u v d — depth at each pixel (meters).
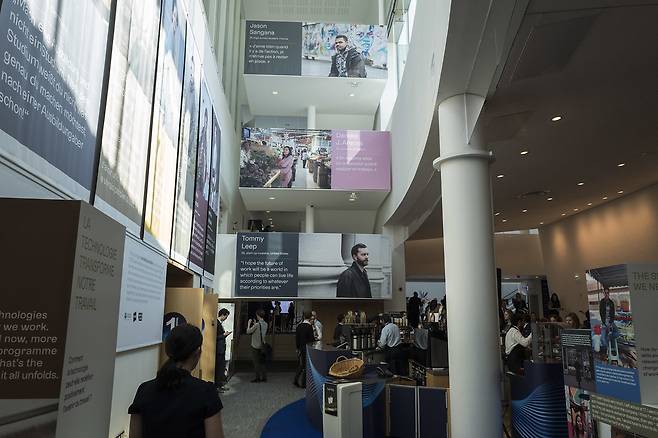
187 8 6.82
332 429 4.50
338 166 13.55
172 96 5.95
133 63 4.35
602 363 3.16
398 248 14.73
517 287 25.47
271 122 17.83
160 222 5.43
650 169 8.93
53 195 2.86
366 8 18.03
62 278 1.42
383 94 15.54
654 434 2.65
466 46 4.50
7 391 1.36
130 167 4.33
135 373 4.70
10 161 2.37
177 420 1.78
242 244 12.34
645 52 4.60
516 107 5.85
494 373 4.85
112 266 1.76
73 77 3.11
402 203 11.74
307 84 14.86
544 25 4.11
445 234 5.31
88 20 3.32
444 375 5.79
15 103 2.40
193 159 7.52
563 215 13.91
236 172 15.83
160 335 5.51
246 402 7.73
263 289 12.19
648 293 2.88
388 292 12.36
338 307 14.23
